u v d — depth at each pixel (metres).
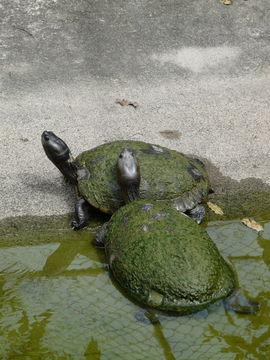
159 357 2.12
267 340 2.15
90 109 2.78
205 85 2.89
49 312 2.22
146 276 2.17
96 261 2.36
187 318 2.18
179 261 2.16
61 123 2.72
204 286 2.15
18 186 2.53
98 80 2.87
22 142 2.66
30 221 2.45
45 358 2.13
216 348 2.13
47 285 2.29
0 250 2.38
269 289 2.26
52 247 2.40
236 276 2.29
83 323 2.20
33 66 2.90
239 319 2.18
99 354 2.13
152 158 2.41
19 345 2.16
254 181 2.56
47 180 2.56
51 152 2.43
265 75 2.93
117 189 2.38
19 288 2.29
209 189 2.47
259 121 2.76
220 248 2.38
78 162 2.47
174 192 2.37
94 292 2.27
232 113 2.79
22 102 2.78
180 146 2.66
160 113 2.78
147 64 2.94
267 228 2.45
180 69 2.93
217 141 2.68
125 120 2.74
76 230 2.43
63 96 2.81
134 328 2.18
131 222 2.26
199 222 2.42
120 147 2.45
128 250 2.21
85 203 2.44
